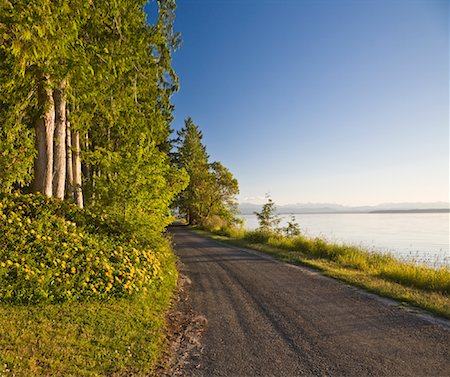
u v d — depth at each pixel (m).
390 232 55.16
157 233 10.96
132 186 9.88
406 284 8.97
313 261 12.85
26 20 5.00
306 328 5.55
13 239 6.30
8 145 9.63
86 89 9.38
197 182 44.44
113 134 16.31
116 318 5.22
